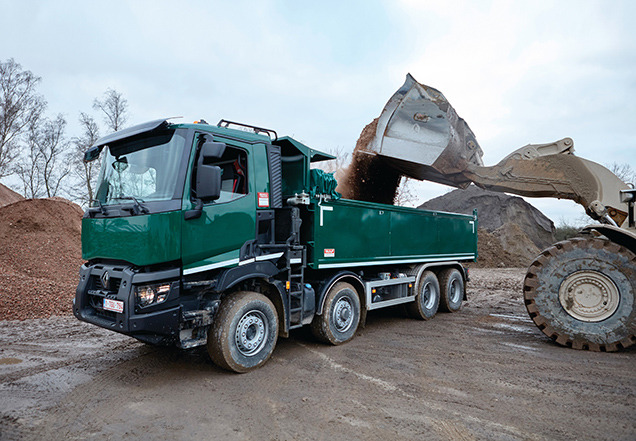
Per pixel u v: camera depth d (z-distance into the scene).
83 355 5.34
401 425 3.31
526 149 7.45
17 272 11.47
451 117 7.46
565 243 5.85
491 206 29.97
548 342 6.11
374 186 9.12
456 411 3.59
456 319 8.02
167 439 3.11
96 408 3.68
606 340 5.48
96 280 4.53
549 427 3.29
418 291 7.71
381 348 5.75
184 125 4.38
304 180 5.55
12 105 30.56
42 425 3.34
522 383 4.31
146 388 4.18
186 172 4.22
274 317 4.97
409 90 7.66
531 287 5.96
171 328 4.03
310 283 5.89
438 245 8.36
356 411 3.60
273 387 4.20
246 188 4.86
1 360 5.14
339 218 5.99
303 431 3.22
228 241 4.55
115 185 4.63
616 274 5.52
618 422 3.39
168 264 4.12
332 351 5.58
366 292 6.48
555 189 7.17
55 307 8.55
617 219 6.65
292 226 5.41
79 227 16.22
